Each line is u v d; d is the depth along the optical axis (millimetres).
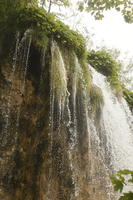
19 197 3203
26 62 3703
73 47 4176
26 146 3457
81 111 4293
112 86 5785
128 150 5469
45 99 3750
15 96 3510
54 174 3701
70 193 3814
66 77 3955
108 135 4973
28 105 3613
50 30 3855
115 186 1183
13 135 3354
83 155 4234
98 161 4539
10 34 3670
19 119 3467
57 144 3852
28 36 3656
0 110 3320
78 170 4070
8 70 3541
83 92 4332
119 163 5062
